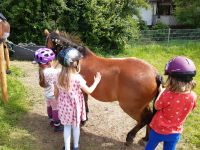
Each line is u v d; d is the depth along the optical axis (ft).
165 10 76.33
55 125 17.47
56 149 16.17
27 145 16.24
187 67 11.78
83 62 16.24
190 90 12.21
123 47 41.73
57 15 38.65
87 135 17.69
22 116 19.08
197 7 62.28
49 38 17.37
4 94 19.84
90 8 38.45
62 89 14.25
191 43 45.78
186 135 18.54
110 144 16.98
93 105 21.47
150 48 43.01
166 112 12.55
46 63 16.28
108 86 15.58
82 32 39.99
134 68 15.06
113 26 40.50
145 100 14.93
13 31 37.88
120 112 20.67
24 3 36.19
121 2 42.09
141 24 63.77
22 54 33.06
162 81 15.03
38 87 23.94
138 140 17.34
